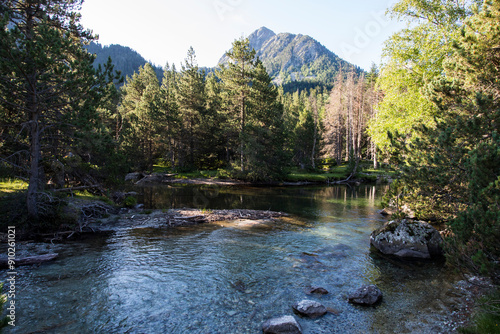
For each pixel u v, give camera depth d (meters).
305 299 7.05
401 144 10.60
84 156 18.89
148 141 48.06
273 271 8.88
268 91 41.38
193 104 50.34
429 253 10.12
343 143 73.25
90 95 12.31
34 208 12.16
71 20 16.06
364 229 14.54
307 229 14.50
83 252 10.41
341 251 10.91
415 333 5.58
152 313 6.31
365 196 28.36
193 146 51.41
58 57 11.43
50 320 5.91
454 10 17.38
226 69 42.62
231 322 6.00
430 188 9.17
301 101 97.25
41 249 10.47
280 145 40.75
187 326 5.83
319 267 9.25
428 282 8.07
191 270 8.89
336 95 60.34
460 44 10.09
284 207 21.42
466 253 5.68
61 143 14.24
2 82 10.72
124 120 48.91
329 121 63.50
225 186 36.69
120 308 6.50
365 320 6.11
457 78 9.81
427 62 18.17
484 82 9.03
